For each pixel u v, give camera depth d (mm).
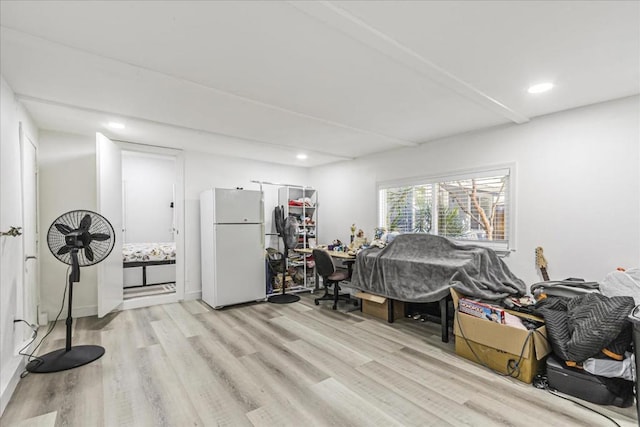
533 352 2256
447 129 3594
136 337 3146
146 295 4570
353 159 5289
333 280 4125
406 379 2307
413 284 3338
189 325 3512
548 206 3047
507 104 2795
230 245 4289
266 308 4207
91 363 2568
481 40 1800
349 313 3961
